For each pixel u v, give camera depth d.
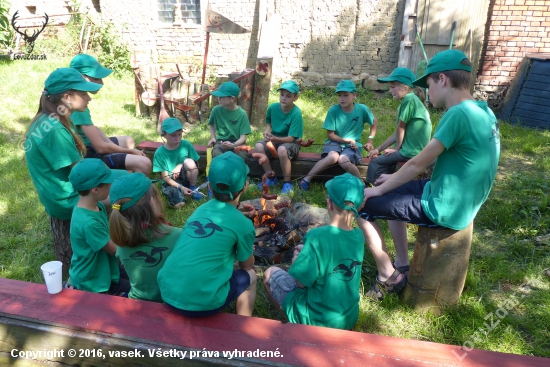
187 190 4.61
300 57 9.58
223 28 8.06
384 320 2.96
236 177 2.50
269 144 4.97
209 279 2.32
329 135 5.06
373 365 2.02
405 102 4.21
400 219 2.88
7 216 4.30
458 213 2.67
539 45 8.08
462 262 2.85
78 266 2.78
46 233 4.04
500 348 2.69
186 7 9.87
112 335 2.23
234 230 2.47
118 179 2.49
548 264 3.57
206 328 2.25
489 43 8.32
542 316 2.95
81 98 3.19
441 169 2.67
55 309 2.38
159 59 10.25
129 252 2.54
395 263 3.34
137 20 10.07
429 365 2.02
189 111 7.41
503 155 6.04
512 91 7.81
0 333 2.39
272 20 9.31
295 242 3.65
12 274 3.45
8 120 6.70
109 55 9.91
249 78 7.20
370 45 9.15
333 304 2.55
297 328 2.26
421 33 8.52
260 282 3.34
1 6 9.54
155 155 4.77
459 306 3.00
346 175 2.67
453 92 2.66
